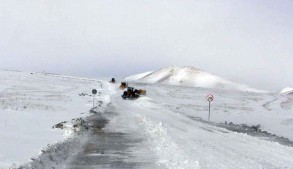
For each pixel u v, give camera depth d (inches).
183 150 602.2
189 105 2262.6
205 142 731.4
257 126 1343.5
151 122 1059.3
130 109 1715.1
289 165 520.1
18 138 661.3
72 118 1111.0
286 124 1472.7
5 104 1352.1
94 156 568.4
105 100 2288.4
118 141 732.0
